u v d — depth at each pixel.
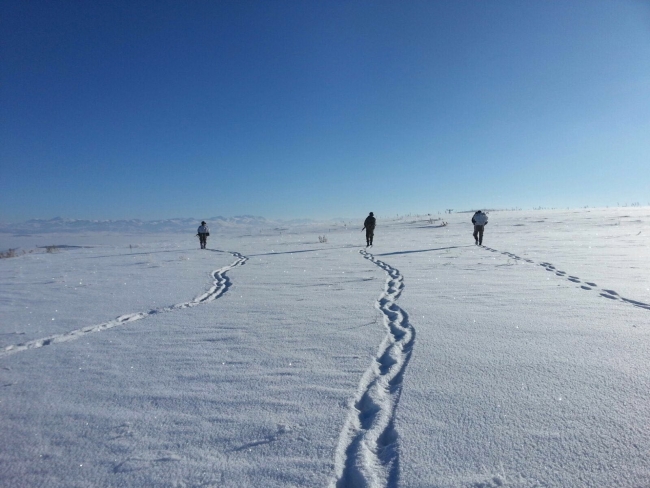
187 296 7.92
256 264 13.43
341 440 2.61
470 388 3.27
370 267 11.73
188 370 3.90
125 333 5.28
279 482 2.20
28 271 13.01
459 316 5.61
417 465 2.30
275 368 3.88
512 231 28.81
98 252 21.89
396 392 3.26
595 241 18.44
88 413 3.08
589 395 3.07
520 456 2.35
